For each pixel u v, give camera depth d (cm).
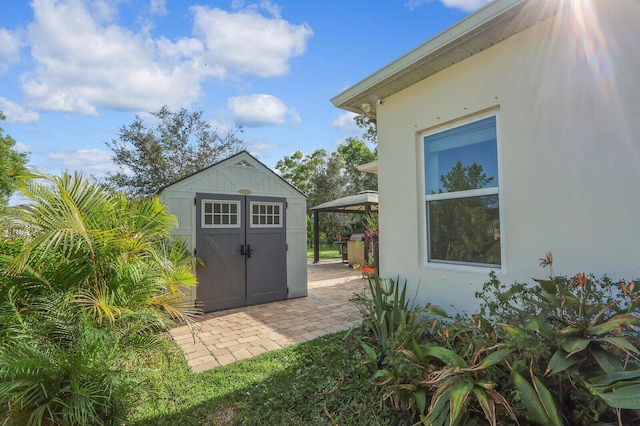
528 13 233
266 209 598
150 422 232
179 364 326
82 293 281
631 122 204
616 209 209
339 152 2198
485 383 174
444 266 313
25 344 217
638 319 159
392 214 360
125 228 346
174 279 405
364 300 350
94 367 217
